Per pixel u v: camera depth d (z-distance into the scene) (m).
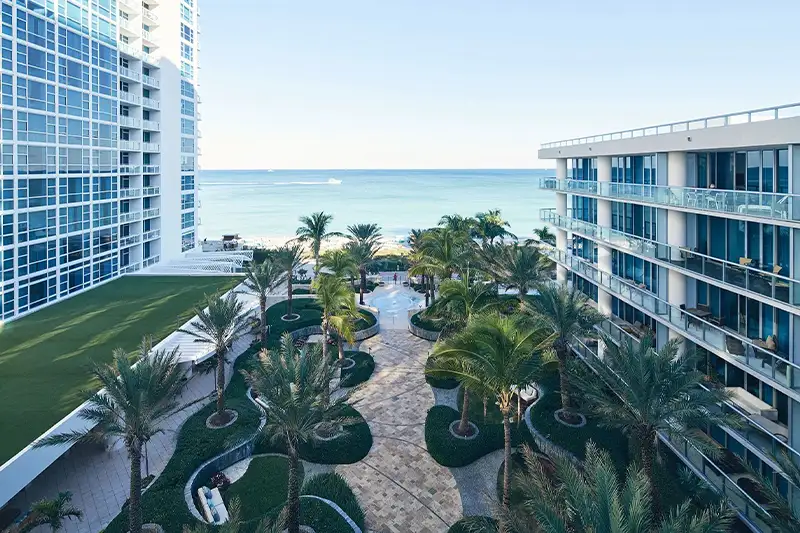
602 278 31.44
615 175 33.31
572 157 34.97
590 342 31.44
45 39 39.91
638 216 30.16
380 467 24.12
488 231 61.19
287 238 99.38
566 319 25.66
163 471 22.77
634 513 11.93
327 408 19.25
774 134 17.23
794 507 16.41
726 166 22.92
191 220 65.50
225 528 14.76
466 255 40.00
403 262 68.69
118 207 50.22
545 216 42.16
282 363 20.03
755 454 19.27
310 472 23.77
